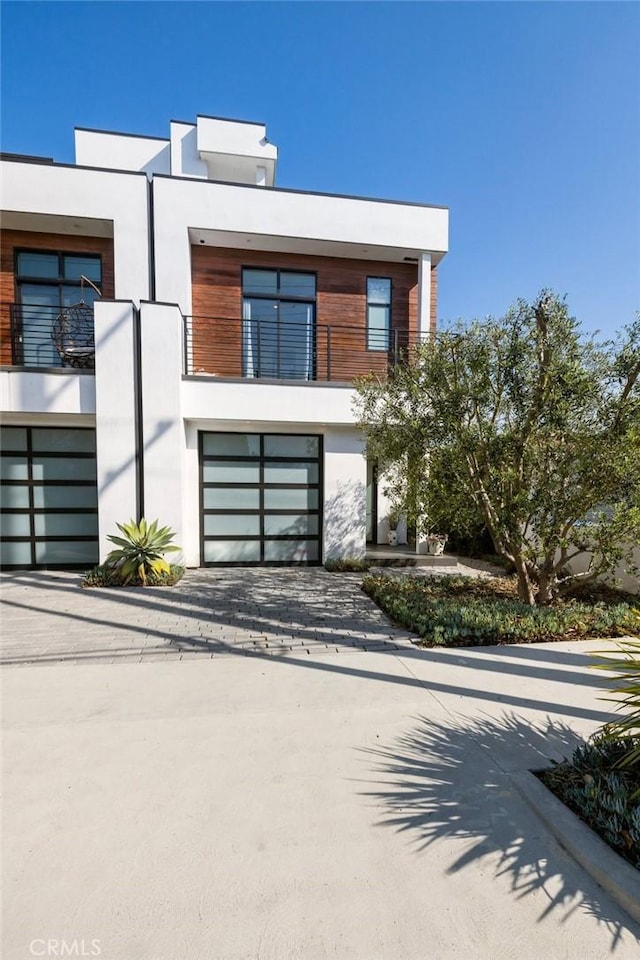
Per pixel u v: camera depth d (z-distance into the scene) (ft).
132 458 24.02
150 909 5.49
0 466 26.45
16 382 23.65
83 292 28.37
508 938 5.14
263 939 5.14
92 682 11.67
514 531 16.76
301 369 30.40
